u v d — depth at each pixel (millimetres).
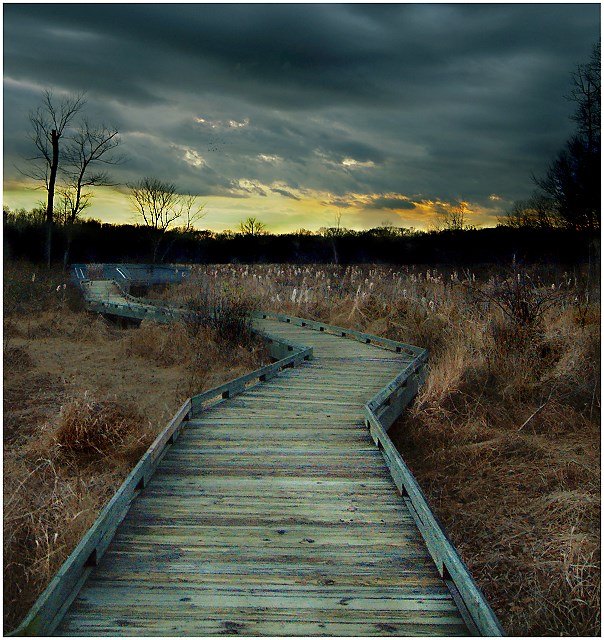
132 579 3812
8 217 37438
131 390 10961
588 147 24016
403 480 5129
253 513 4852
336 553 4199
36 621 3084
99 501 6102
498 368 10164
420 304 14914
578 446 8008
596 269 18391
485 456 7977
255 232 56625
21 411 9539
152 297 27266
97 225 50719
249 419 7664
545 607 4852
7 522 5195
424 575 3922
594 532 5840
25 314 18047
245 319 14539
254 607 3521
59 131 33781
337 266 29938
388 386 8289
